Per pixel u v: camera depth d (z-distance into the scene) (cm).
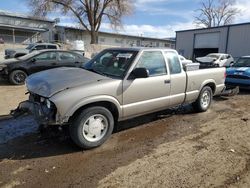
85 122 413
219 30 3005
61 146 436
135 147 442
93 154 411
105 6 4078
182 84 574
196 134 512
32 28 3731
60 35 4278
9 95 841
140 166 374
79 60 1185
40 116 398
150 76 501
